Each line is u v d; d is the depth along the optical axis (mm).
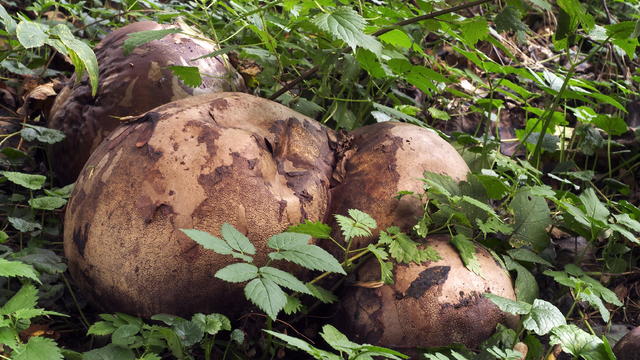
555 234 3166
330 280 2254
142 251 2031
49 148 2928
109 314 2109
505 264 2375
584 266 3002
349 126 3262
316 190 2258
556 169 3314
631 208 2855
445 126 4000
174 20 3693
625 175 3695
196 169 2062
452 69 3414
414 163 2369
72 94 2850
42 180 2557
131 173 2084
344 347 1688
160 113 2207
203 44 2967
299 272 2203
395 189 2312
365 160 2393
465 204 2365
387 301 2139
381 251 2117
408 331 2117
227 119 2232
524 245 2541
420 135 2469
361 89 3391
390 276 2123
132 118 2285
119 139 2211
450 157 2469
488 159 3146
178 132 2121
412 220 2297
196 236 1763
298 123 2402
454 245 2250
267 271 1739
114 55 2838
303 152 2346
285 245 1830
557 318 1968
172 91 2766
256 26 2787
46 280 2346
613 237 2951
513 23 2613
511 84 3080
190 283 2051
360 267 2246
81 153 2787
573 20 2645
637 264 3123
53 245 2658
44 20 3734
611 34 2764
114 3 4414
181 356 1962
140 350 2092
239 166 2094
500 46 2930
